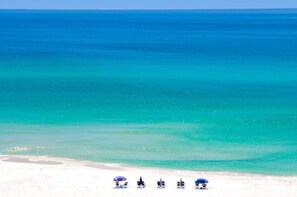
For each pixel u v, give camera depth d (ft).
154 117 318.65
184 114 326.03
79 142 267.39
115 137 275.59
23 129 291.99
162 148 257.55
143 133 283.18
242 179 209.87
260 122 306.76
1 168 217.15
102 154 248.32
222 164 234.17
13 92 394.11
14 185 193.98
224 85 423.64
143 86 419.95
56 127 296.51
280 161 238.68
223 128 293.64
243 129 291.79
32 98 372.79
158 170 224.94
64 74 481.87
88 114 326.85
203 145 262.67
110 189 191.72
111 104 354.54
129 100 367.04
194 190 191.72
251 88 410.11
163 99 369.91
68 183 198.29
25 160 236.43
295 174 220.64
